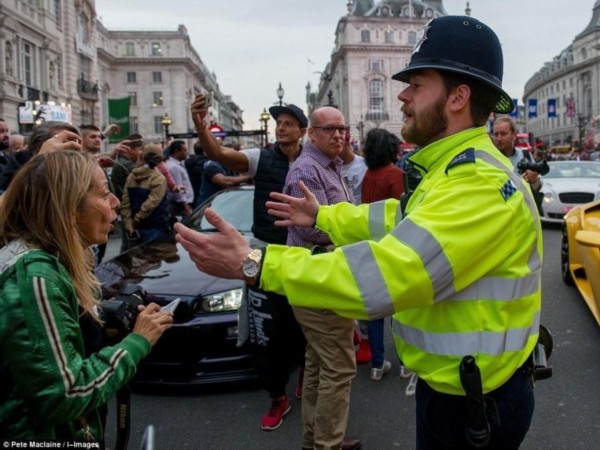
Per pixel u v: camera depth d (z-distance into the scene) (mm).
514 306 1527
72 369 1518
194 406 3936
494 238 1432
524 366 1646
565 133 102938
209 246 1500
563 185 11750
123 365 1673
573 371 4340
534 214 1584
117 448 1914
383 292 1372
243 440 3455
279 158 3727
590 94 95375
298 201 2043
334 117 3131
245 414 3807
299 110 3707
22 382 1464
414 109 1649
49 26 37938
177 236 1526
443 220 1405
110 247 10336
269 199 3670
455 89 1593
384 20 71000
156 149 6621
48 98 37031
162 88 75438
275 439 3463
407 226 1425
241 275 1494
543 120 117812
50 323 1490
